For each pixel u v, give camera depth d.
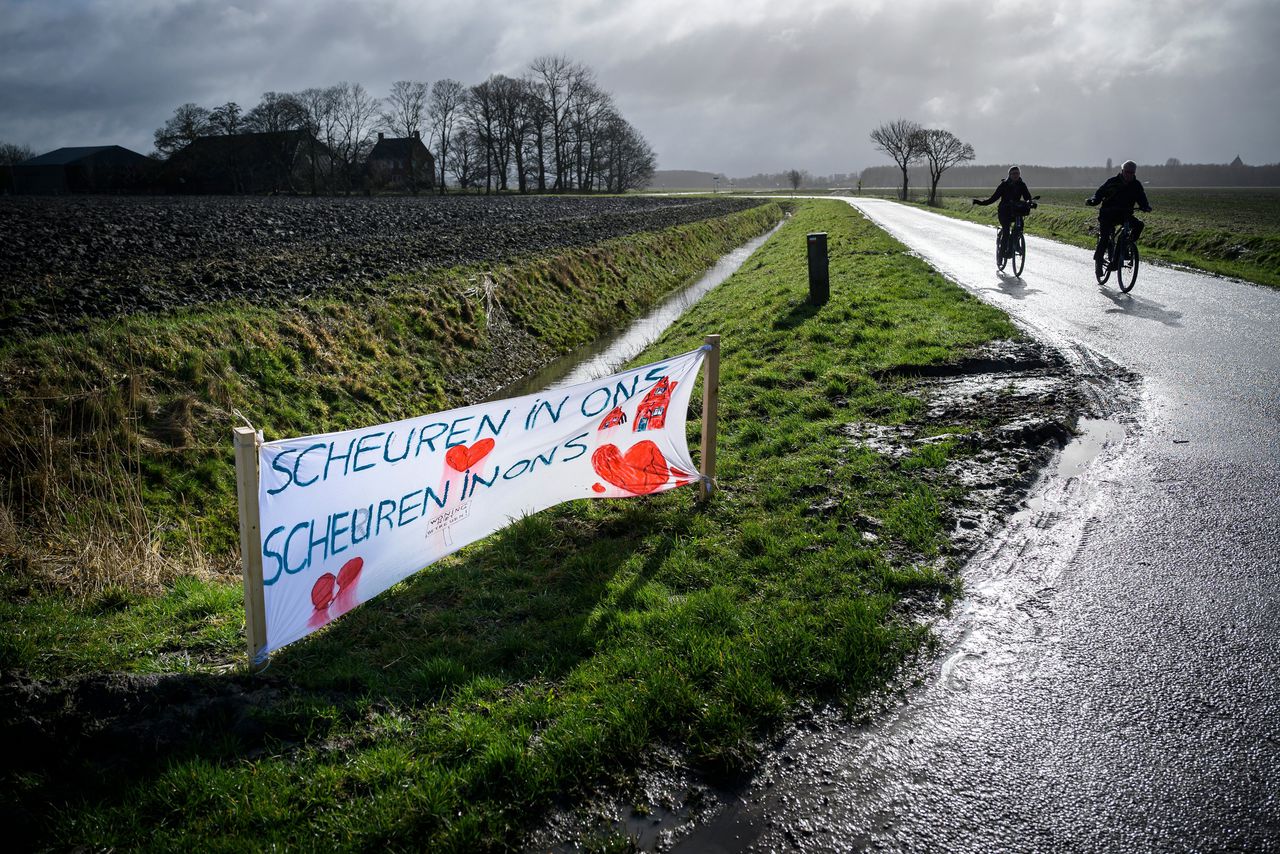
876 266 17.16
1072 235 24.42
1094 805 2.93
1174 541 4.75
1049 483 5.73
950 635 4.03
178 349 9.35
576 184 129.25
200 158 87.44
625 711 3.48
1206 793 2.95
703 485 5.89
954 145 87.06
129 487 7.11
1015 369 8.57
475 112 115.19
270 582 4.04
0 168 89.69
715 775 3.20
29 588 5.30
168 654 4.30
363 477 4.42
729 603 4.37
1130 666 3.68
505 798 3.09
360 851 2.85
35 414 7.50
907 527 5.14
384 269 16.59
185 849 2.88
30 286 12.17
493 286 16.59
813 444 6.83
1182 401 7.18
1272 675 3.55
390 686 3.87
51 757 3.31
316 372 10.73
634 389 5.75
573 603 4.61
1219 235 17.94
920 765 3.19
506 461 5.23
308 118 97.81
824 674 3.73
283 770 3.26
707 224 39.12
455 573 5.14
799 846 2.84
